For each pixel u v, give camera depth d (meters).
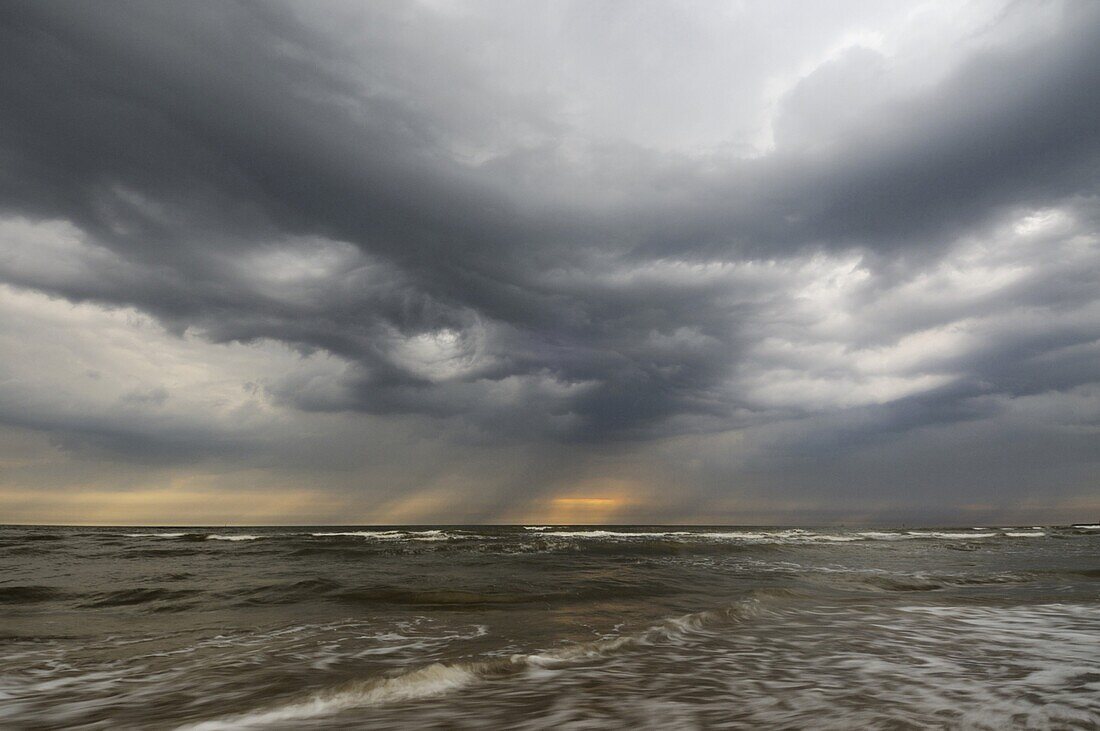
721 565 17.98
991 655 6.25
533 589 11.88
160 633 7.59
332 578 13.92
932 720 4.05
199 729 3.84
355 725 3.91
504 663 5.61
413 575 14.71
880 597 10.81
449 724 3.95
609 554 23.05
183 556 22.25
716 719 4.09
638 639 6.93
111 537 40.50
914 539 40.31
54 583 12.88
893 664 5.84
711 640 7.01
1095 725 3.94
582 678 5.26
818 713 4.23
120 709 4.33
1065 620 8.48
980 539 41.34
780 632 7.53
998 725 3.94
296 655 6.25
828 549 26.88
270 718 4.04
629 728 3.90
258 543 31.72
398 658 6.12
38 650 6.54
